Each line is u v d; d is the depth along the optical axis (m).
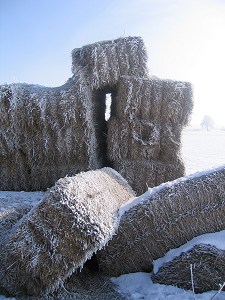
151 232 4.12
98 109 7.48
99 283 4.04
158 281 3.89
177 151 6.72
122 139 6.67
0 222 4.18
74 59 6.76
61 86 6.97
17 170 6.66
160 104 6.59
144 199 4.25
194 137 39.81
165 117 6.65
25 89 6.56
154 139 6.61
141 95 6.55
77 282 3.98
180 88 6.55
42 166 6.62
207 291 3.73
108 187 4.81
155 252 4.12
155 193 4.25
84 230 3.54
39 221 3.62
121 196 4.94
